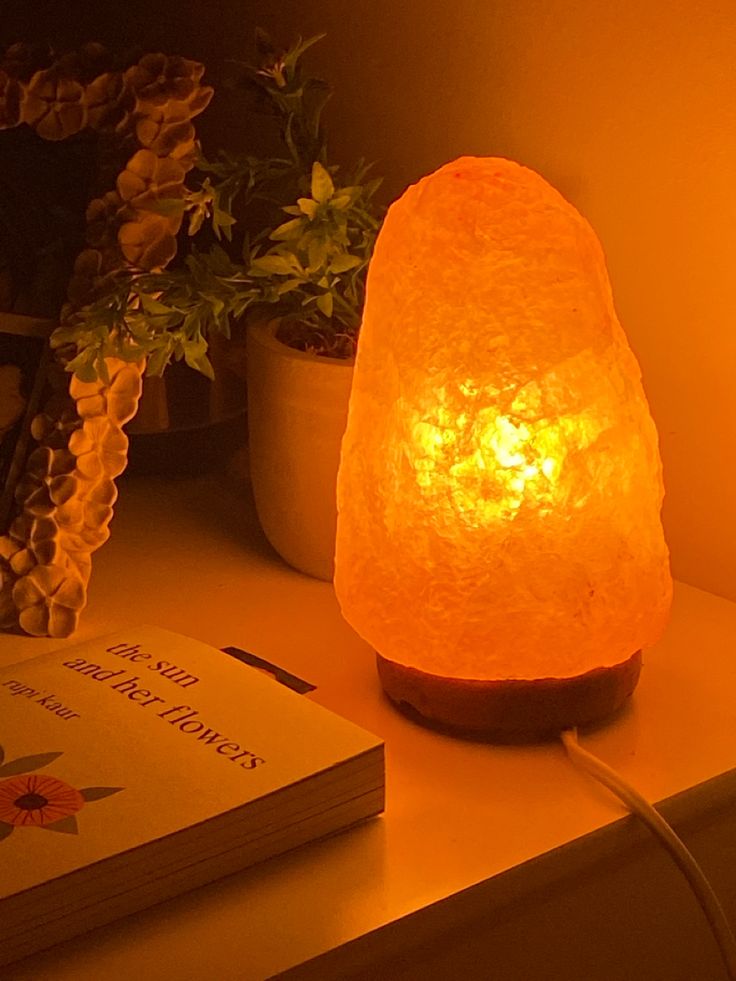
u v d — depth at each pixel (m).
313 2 0.73
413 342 0.49
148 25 0.83
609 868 0.50
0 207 0.62
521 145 0.65
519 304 0.48
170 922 0.43
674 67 0.58
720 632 0.61
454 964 0.46
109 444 0.61
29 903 0.41
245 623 0.62
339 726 0.49
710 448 0.62
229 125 0.79
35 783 0.45
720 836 0.53
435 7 0.67
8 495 0.62
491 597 0.50
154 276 0.58
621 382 0.51
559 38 0.62
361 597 0.53
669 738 0.53
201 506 0.74
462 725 0.52
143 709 0.50
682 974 0.54
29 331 0.61
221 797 0.45
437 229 0.49
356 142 0.73
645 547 0.52
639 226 0.62
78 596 0.61
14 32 0.84
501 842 0.47
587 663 0.51
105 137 0.60
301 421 0.61
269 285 0.59
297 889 0.45
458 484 0.49
